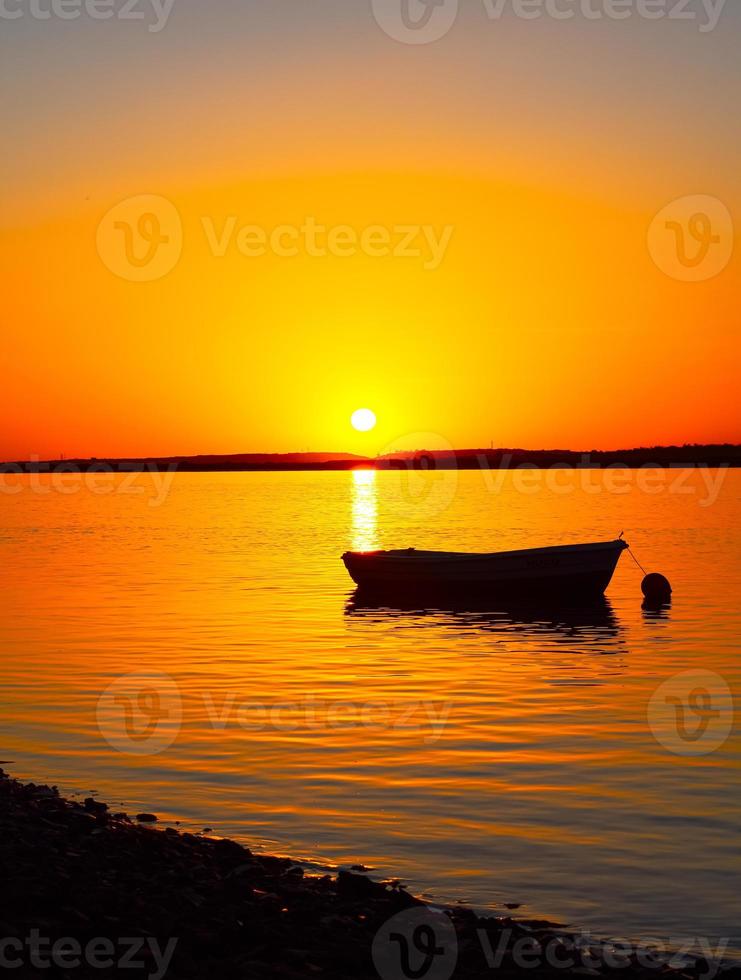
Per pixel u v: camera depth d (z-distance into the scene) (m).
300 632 33.31
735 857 13.84
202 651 29.41
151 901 11.37
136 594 43.56
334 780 17.14
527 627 35.09
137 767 17.91
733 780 17.08
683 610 39.12
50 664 27.30
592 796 16.30
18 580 49.12
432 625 35.41
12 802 15.12
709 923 11.94
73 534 83.62
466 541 73.00
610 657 28.80
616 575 51.06
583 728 20.47
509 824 15.08
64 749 19.03
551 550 42.66
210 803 16.06
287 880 12.77
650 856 13.87
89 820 14.41
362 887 12.58
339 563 57.59
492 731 20.27
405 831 14.80
